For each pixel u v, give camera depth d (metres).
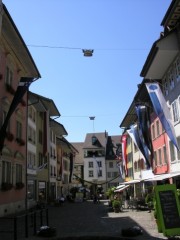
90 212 30.66
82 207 40.84
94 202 52.47
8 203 27.20
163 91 32.34
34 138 40.94
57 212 31.64
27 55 29.09
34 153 40.41
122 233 12.92
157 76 32.09
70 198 59.34
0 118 25.66
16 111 30.62
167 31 27.48
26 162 33.84
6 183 26.03
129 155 58.59
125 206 35.34
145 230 14.98
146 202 27.30
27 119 35.03
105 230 15.76
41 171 44.91
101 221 20.86
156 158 37.31
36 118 42.38
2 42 25.55
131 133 38.47
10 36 25.58
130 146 57.25
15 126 30.44
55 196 57.59
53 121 52.03
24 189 32.94
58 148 62.88
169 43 26.34
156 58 27.94
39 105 40.38
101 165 94.81
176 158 29.73
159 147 35.72
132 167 55.19
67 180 75.75
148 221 19.83
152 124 38.41
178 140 28.89
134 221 20.00
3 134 23.44
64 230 16.23
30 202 36.31
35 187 40.53
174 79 28.55
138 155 49.62
